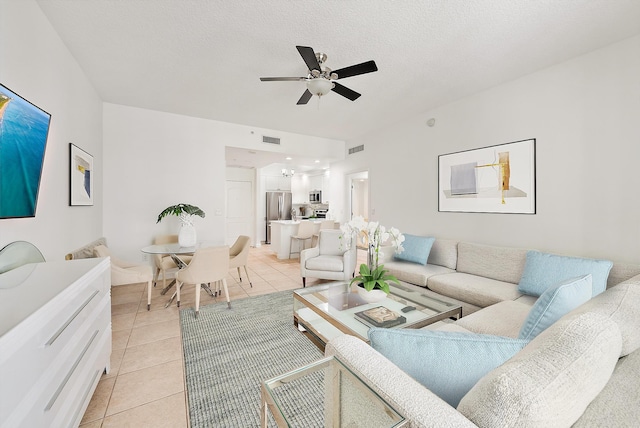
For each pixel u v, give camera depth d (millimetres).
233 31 2154
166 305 2957
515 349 806
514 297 2240
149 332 2371
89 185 2939
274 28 2115
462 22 2027
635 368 838
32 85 1786
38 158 1718
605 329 728
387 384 686
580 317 754
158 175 4047
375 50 2400
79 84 2676
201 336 2307
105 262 1640
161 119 4055
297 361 1947
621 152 2242
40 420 938
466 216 3455
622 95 2232
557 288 1132
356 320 1932
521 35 2178
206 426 1382
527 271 2314
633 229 2188
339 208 6148
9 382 779
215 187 4461
